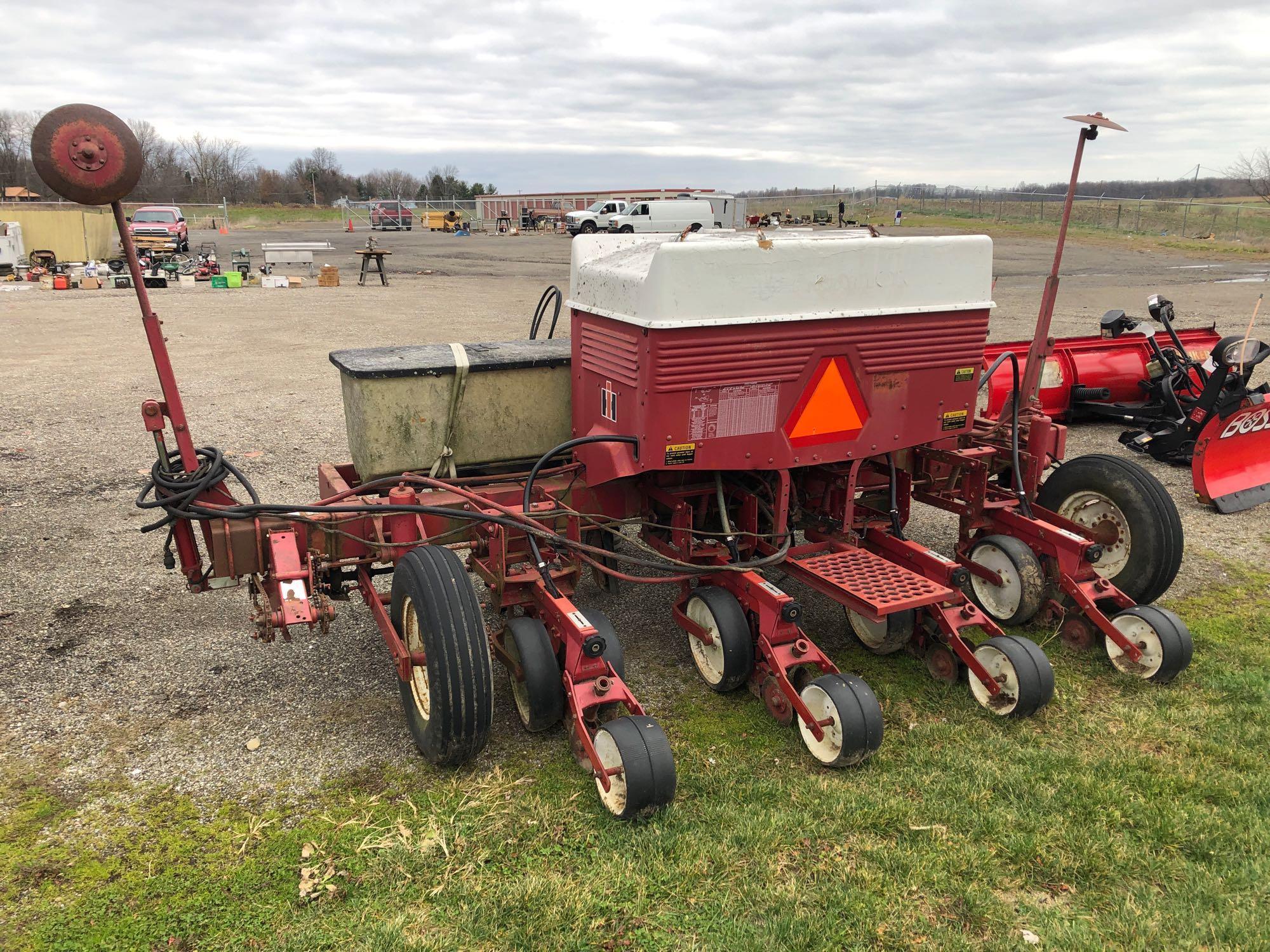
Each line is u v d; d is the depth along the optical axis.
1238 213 45.50
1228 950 2.63
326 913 2.78
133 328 15.14
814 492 4.69
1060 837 3.10
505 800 3.32
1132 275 24.06
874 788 3.38
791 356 3.87
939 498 5.05
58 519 6.14
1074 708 3.98
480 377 4.49
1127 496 4.71
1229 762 3.55
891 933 2.69
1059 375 8.70
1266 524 6.41
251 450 7.84
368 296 20.00
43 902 2.82
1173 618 4.14
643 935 2.68
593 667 3.46
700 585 4.25
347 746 3.70
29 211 26.89
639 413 3.78
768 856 3.01
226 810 3.28
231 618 4.82
